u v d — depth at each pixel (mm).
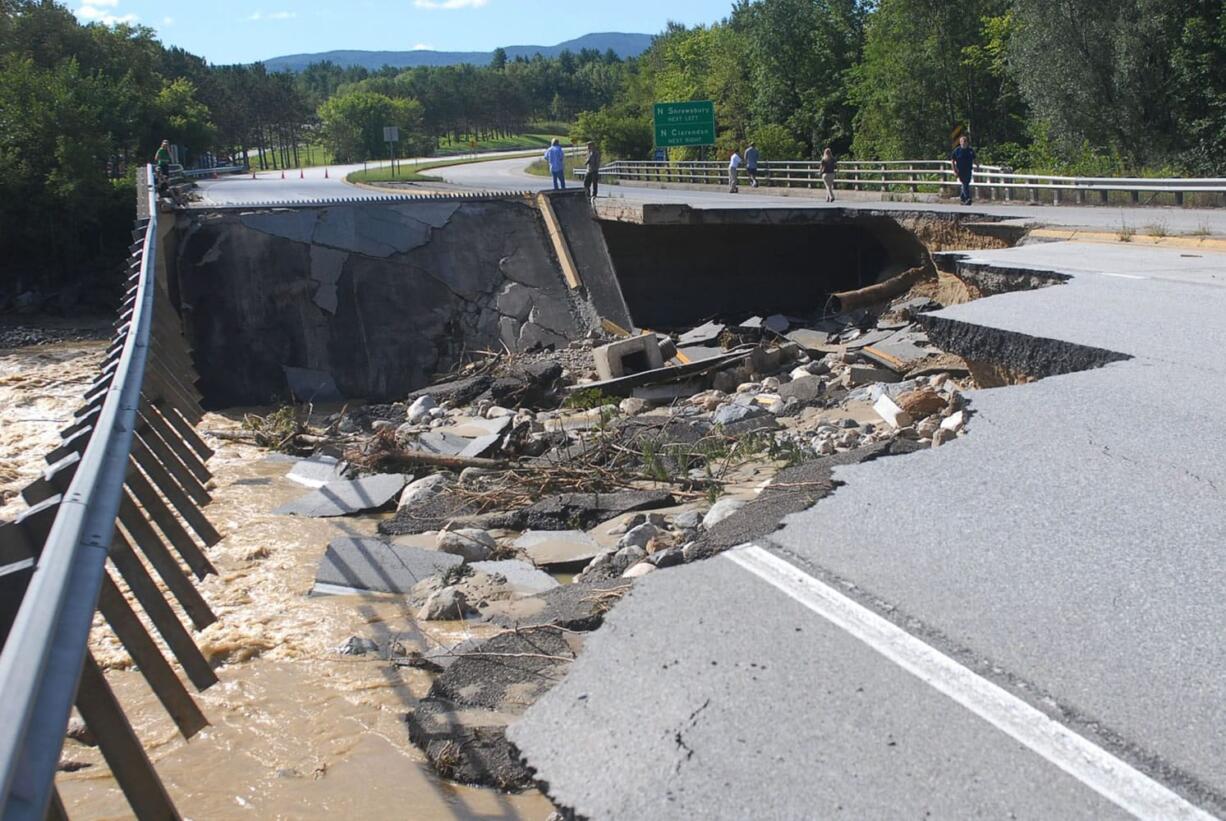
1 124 52656
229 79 142625
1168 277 13969
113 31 78312
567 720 4457
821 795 3750
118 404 6586
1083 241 19219
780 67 70875
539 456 14969
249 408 21359
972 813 3609
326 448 16500
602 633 5148
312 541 11594
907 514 6320
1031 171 40406
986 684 4398
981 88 58781
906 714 4215
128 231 55062
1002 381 11078
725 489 12508
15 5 74375
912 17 58281
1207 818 3537
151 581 5754
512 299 23594
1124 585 5211
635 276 28156
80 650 3244
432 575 9883
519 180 58938
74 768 6684
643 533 10398
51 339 41125
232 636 8672
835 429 14766
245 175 76250
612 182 54344
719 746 4090
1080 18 43219
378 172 75062
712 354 21703
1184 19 41406
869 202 32094
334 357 22359
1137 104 42594
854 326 23328
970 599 5156
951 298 22469
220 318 22250
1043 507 6285
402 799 5918
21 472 16375
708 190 45375
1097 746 3943
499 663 6891
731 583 5566
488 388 20391
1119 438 7406
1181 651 4566
